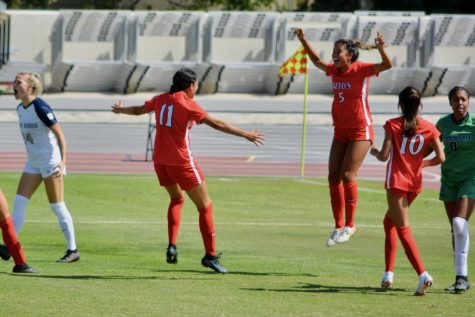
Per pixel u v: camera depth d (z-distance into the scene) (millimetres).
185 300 25125
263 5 175750
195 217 48531
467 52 155125
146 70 150250
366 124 32719
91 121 120562
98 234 41438
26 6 174125
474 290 28188
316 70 152125
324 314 23625
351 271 32438
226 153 90375
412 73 152500
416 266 26844
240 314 23328
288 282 29125
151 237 40906
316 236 42750
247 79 153000
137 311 23328
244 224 46688
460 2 173250
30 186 31047
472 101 146250
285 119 125375
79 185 61281
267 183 66062
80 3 179125
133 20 151625
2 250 29656
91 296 25234
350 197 33094
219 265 30781
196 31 152625
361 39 151625
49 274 29016
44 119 30391
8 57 148250
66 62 149250
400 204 27109
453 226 28031
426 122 27297
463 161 28641
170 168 29750
